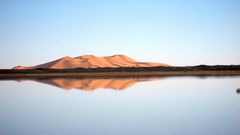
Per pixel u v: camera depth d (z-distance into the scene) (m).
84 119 20.19
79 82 56.00
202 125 17.53
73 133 16.09
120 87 44.31
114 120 19.59
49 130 16.89
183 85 46.22
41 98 32.66
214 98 30.55
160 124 18.02
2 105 27.67
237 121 18.59
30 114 22.64
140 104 27.09
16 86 48.25
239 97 31.02
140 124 18.09
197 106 25.28
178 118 19.92
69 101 29.86
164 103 27.55
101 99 31.14
